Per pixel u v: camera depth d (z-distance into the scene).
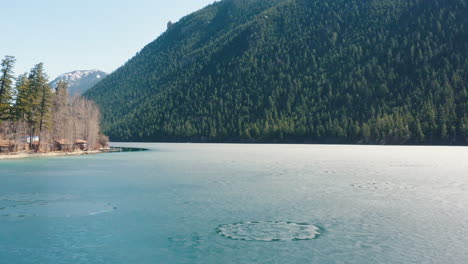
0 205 31.89
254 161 78.56
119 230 24.14
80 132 123.06
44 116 100.88
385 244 21.00
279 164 70.44
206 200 33.84
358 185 42.22
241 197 35.25
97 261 18.80
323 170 58.66
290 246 20.86
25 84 97.62
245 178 49.25
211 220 26.53
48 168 64.00
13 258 19.19
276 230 23.98
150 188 41.03
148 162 77.44
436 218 26.55
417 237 22.20
